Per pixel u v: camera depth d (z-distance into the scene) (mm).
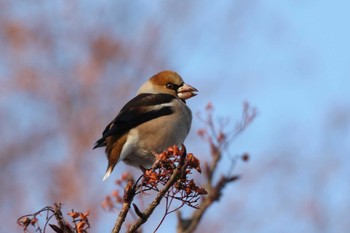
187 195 6738
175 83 11086
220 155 9680
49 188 14648
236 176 9523
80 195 14227
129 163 10234
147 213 6633
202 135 9812
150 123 10016
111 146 10000
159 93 10812
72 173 15016
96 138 16438
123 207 6668
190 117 10562
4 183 14852
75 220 6508
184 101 11070
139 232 8016
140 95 10672
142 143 9984
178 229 9148
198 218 9172
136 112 10047
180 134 10320
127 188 6668
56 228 6449
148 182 6906
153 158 10133
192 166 6672
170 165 6938
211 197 9266
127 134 9953
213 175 9500
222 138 9773
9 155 15773
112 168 9859
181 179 6727
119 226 6645
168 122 10117
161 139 10055
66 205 14086
